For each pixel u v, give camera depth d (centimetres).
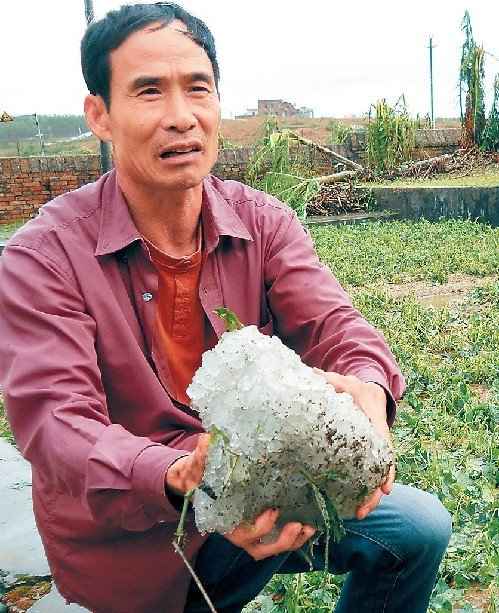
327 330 210
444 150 2109
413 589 204
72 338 186
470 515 356
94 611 202
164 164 190
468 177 1870
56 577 201
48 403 178
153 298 203
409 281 1006
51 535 196
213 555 195
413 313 780
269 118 1816
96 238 201
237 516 153
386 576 201
